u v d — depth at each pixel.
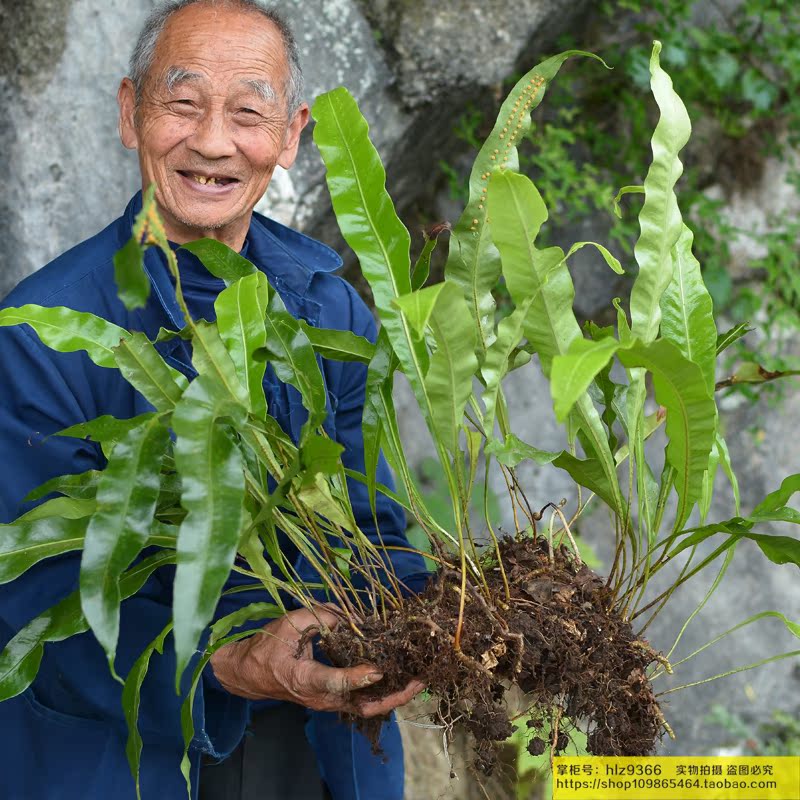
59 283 1.58
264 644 1.40
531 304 1.21
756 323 3.28
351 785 1.69
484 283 1.31
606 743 1.34
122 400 1.54
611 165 3.16
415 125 2.67
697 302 1.33
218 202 1.59
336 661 1.33
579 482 1.35
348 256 2.87
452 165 3.00
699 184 3.25
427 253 1.30
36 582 1.43
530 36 2.68
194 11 1.57
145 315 1.58
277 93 1.59
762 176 3.28
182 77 1.54
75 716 1.52
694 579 3.25
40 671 1.50
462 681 1.27
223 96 1.55
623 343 1.04
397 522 1.73
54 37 2.28
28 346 1.48
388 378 1.30
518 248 1.18
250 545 1.32
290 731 1.71
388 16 2.55
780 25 3.17
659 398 1.15
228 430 1.26
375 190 1.21
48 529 1.25
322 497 1.30
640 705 1.35
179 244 1.65
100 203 2.35
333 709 1.38
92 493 1.32
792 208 3.30
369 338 1.82
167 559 1.32
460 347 1.16
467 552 1.39
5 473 1.46
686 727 3.25
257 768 1.68
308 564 1.60
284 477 1.19
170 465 1.29
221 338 1.29
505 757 2.51
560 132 3.02
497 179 1.14
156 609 1.45
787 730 3.29
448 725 1.31
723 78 3.13
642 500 1.36
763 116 3.25
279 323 1.30
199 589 1.00
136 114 1.61
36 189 2.30
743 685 3.28
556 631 1.29
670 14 3.08
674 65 3.15
